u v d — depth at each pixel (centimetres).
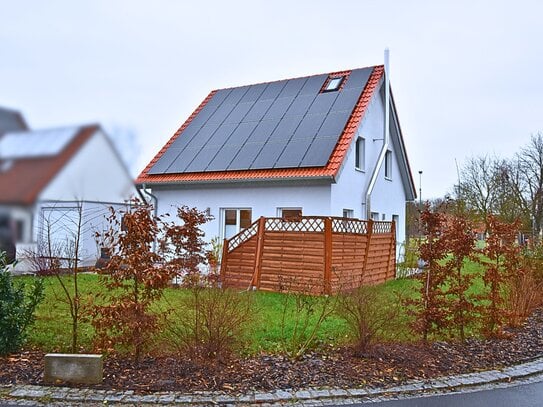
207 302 606
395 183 2011
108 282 611
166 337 623
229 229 1611
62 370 538
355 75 1812
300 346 669
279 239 1190
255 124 1739
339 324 777
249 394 519
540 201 3105
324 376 574
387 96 1708
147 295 593
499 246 805
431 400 521
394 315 679
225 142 1706
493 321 773
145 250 596
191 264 648
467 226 741
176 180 1619
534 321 940
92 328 729
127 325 565
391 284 1302
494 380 590
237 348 630
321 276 1078
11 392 508
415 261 1462
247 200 1551
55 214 1157
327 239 1120
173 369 574
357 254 1241
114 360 599
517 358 683
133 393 512
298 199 1462
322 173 1371
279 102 1828
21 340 628
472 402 517
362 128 1655
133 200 614
